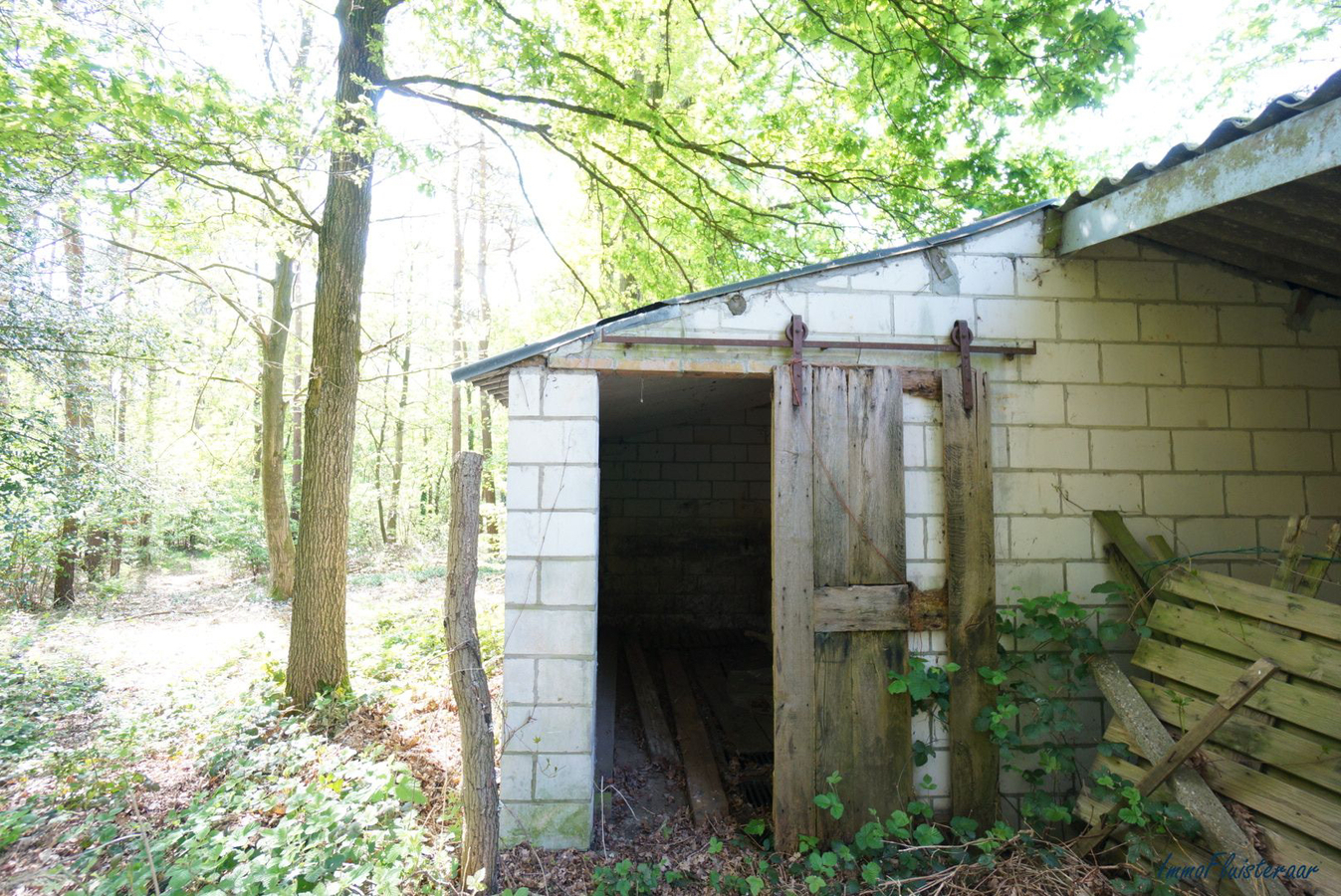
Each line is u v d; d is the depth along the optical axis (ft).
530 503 12.75
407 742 16.88
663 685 22.03
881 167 27.30
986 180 25.52
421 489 65.31
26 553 30.17
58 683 21.76
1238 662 11.17
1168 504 13.87
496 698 18.19
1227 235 12.71
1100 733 13.38
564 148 27.37
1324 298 14.64
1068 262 13.96
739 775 15.98
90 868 11.26
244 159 19.31
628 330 12.89
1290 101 8.91
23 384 28.22
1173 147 10.70
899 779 12.65
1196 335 14.20
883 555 12.94
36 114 14.79
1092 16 17.66
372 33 20.33
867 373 13.16
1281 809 10.10
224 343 35.78
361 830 11.34
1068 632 12.60
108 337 27.99
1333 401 14.46
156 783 14.89
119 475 29.81
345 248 19.99
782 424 12.87
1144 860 11.07
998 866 11.33
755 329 13.15
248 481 52.60
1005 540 13.48
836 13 20.71
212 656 26.17
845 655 12.76
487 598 35.04
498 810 11.19
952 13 19.11
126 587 43.01
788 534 12.74
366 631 28.48
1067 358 13.83
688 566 28.37
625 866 11.37
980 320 13.67
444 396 62.80
